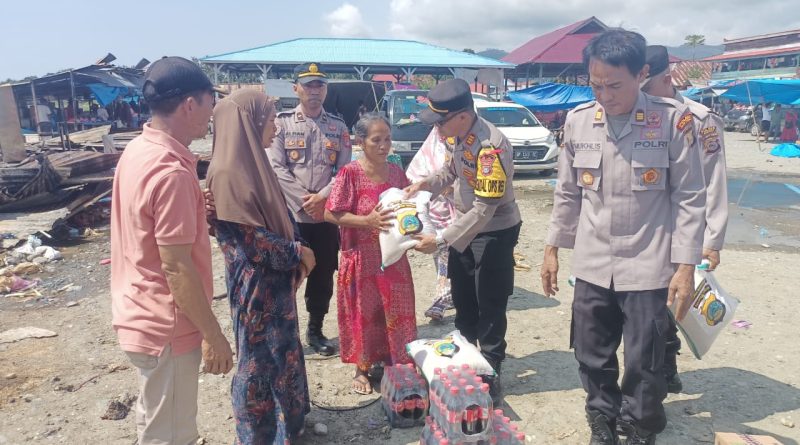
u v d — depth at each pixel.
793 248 7.10
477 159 3.14
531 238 7.61
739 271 6.02
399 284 3.37
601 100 2.51
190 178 2.00
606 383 2.82
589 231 2.73
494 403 3.34
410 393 3.17
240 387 2.65
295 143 4.07
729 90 22.73
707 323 3.02
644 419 2.66
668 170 2.56
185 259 1.97
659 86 3.09
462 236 3.16
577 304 2.82
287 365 2.80
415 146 11.73
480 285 3.38
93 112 25.48
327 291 4.09
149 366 2.06
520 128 13.49
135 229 1.98
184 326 2.08
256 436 2.68
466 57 30.70
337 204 3.31
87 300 5.56
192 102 2.04
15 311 5.27
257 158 2.48
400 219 3.18
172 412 2.14
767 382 3.67
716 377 3.74
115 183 2.09
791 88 20.73
